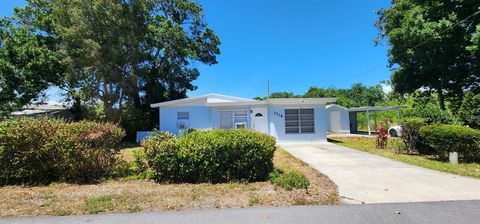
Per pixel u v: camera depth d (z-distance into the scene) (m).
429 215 4.31
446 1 16.05
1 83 19.34
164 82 26.11
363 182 6.67
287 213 4.46
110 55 18.95
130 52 20.34
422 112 11.92
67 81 20.53
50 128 7.17
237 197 5.39
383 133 13.70
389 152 12.10
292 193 5.64
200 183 6.77
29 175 6.90
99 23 19.09
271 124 17.98
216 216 4.34
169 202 5.08
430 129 9.97
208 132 7.37
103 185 6.65
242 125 18.50
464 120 10.94
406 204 4.89
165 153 6.89
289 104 18.00
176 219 4.23
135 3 21.50
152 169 7.05
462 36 15.62
